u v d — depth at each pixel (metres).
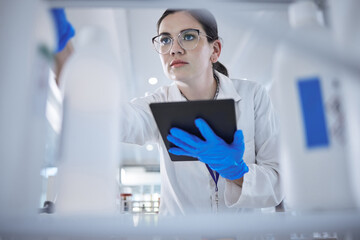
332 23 0.53
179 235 0.35
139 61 4.61
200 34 1.15
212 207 1.25
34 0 0.40
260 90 1.41
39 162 0.45
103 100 0.54
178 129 0.83
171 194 1.33
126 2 0.42
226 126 0.81
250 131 1.30
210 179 1.27
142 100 1.37
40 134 0.45
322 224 0.35
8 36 0.39
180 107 0.78
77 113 0.53
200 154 0.86
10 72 0.38
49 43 0.46
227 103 0.74
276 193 1.03
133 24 3.78
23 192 0.42
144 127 1.25
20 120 0.38
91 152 0.52
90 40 0.57
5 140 0.37
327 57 0.39
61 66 0.60
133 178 8.67
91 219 0.39
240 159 0.89
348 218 0.35
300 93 0.52
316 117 0.51
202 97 1.36
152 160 9.20
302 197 0.51
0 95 0.38
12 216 0.36
